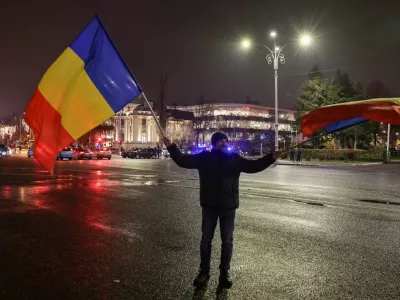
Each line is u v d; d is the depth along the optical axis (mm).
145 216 9797
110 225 8750
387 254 6570
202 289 5004
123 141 115438
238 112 133250
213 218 5035
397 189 16641
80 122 5086
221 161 4949
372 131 60625
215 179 4961
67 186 16656
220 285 5098
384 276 5496
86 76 5109
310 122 5137
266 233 8055
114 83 5156
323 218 9711
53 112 5086
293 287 5082
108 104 5133
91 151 54531
